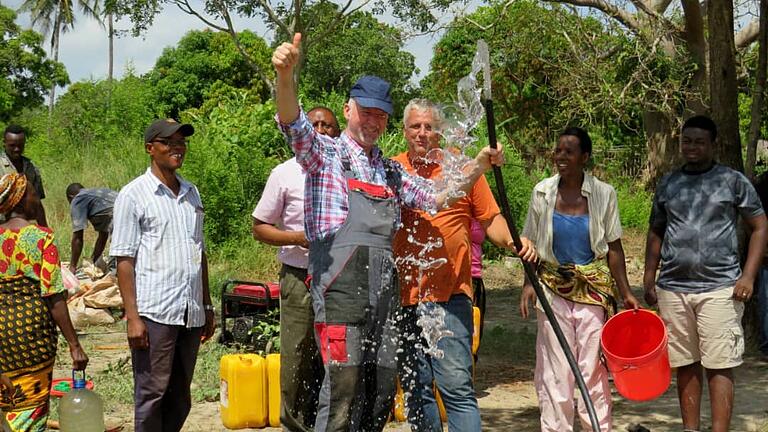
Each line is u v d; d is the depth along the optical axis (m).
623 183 22.16
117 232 4.80
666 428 6.15
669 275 5.48
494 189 15.97
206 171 14.69
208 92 34.84
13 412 4.90
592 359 5.22
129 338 4.79
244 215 14.78
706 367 5.36
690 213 5.41
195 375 7.50
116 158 20.00
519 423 6.37
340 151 4.29
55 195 17.53
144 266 4.82
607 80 16.64
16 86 39.91
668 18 16.16
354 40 29.11
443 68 24.62
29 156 22.38
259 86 35.25
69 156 20.53
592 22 16.36
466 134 4.63
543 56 17.50
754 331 8.62
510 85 22.03
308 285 5.34
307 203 4.23
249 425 6.17
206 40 36.31
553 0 15.06
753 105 9.05
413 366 4.75
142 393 4.83
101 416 5.18
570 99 16.47
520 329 10.35
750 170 8.98
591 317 5.21
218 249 14.45
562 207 5.31
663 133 20.50
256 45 36.03
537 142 22.64
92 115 23.50
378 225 4.18
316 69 28.70
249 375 6.13
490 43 17.14
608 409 5.27
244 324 8.15
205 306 5.25
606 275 5.23
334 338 4.10
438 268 4.67
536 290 4.76
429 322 4.65
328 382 4.14
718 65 8.69
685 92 15.73
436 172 4.88
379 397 4.25
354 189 4.20
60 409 5.11
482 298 6.67
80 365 5.09
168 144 4.89
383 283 4.16
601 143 22.34
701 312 5.35
